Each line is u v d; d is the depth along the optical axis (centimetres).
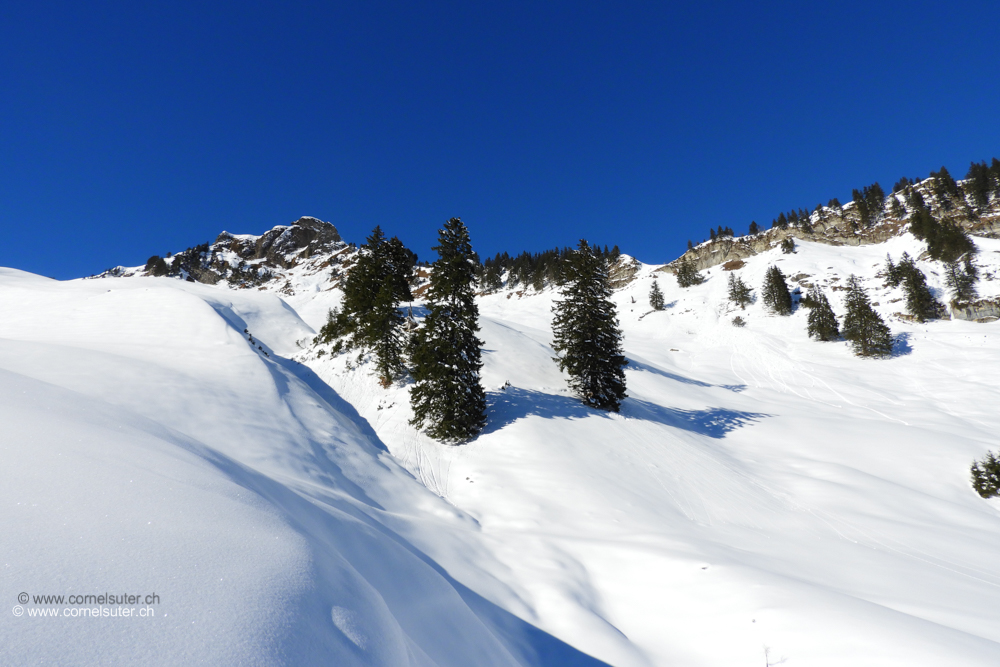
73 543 230
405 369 2408
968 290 6072
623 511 1333
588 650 656
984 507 1714
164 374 1439
